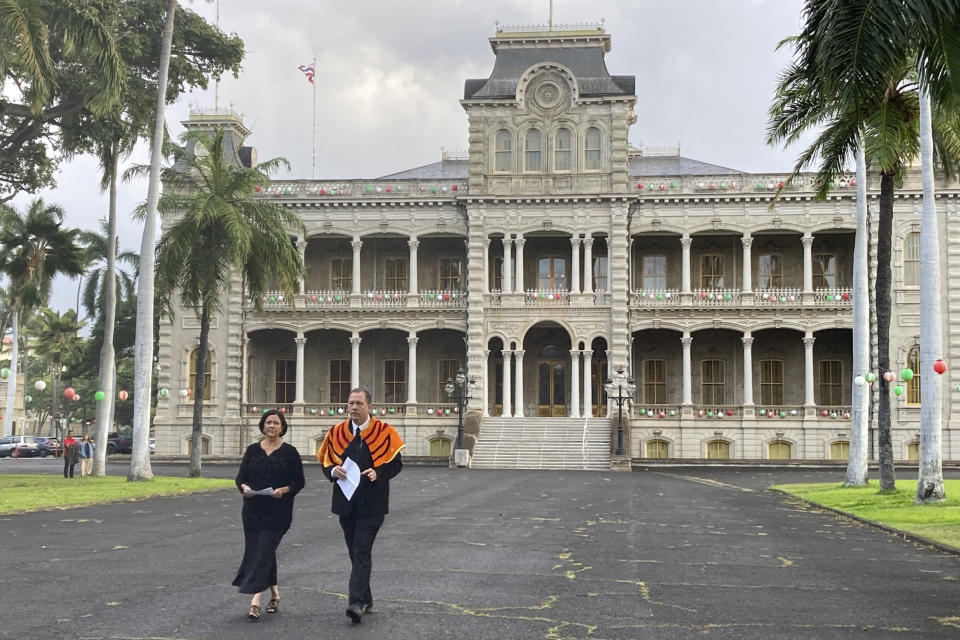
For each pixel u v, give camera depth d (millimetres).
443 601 13438
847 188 62906
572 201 64188
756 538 21766
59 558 17500
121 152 43219
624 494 35562
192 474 43375
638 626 12039
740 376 66500
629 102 64625
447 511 27562
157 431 66375
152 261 39531
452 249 68750
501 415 66188
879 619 12703
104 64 36469
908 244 62844
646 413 63719
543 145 65000
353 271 66812
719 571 16578
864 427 38000
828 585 15352
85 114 41812
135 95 42438
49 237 55750
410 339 65938
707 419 63500
